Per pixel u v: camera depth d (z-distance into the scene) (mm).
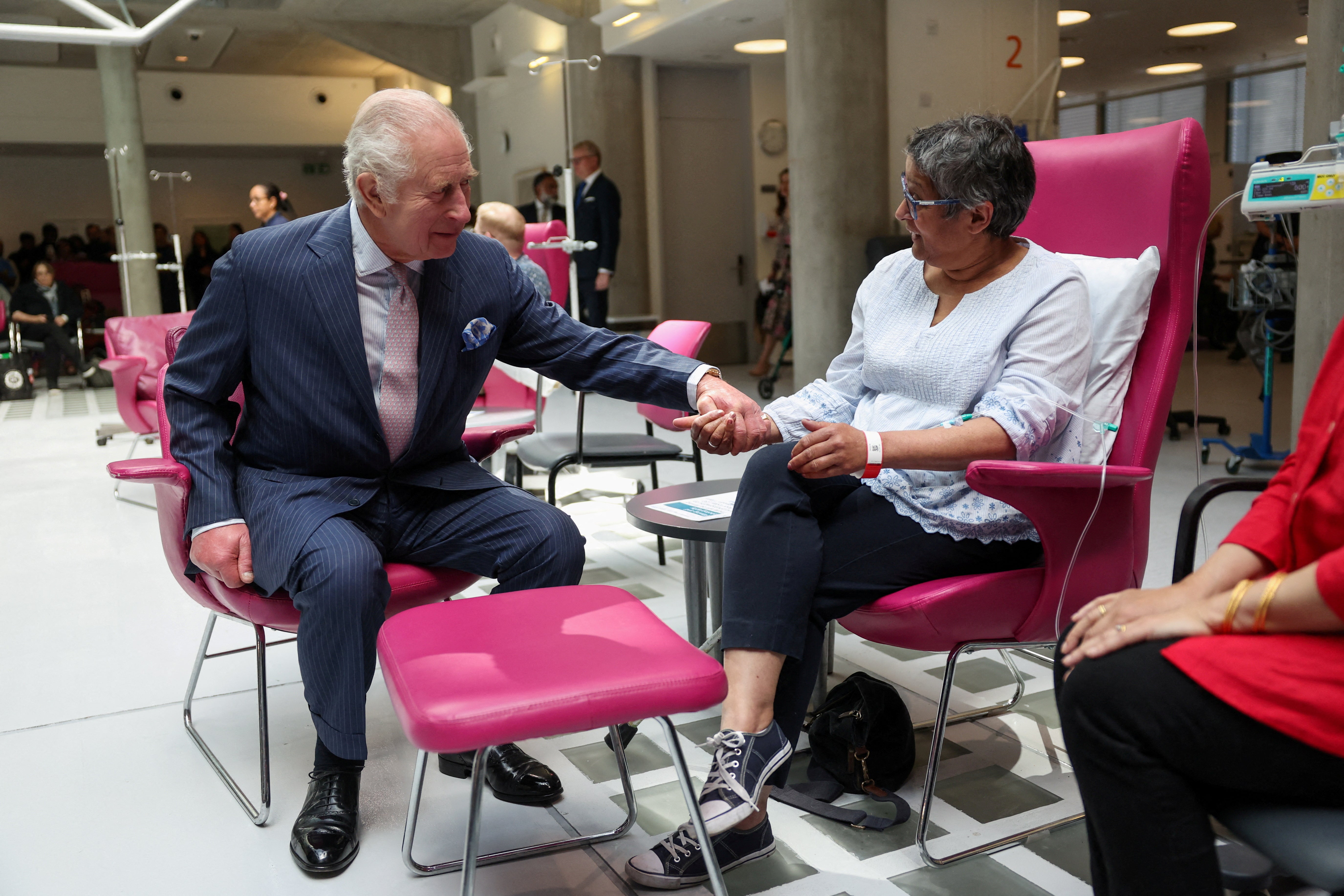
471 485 2066
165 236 14578
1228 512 4012
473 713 1256
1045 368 1812
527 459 3543
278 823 1941
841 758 1978
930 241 1841
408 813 1803
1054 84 8000
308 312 1904
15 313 10117
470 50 12852
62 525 4504
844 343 7547
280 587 1833
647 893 1672
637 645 1449
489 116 12516
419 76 12906
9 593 3498
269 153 17062
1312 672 1065
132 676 2721
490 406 4281
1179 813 1140
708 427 1963
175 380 1986
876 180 7457
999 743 2176
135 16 11227
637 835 1862
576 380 2168
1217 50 12039
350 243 1913
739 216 10805
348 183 1818
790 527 1745
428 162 1720
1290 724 1060
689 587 2451
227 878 1754
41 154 16344
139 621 3186
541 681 1326
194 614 3254
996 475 1602
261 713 1947
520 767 2006
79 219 17078
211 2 11203
